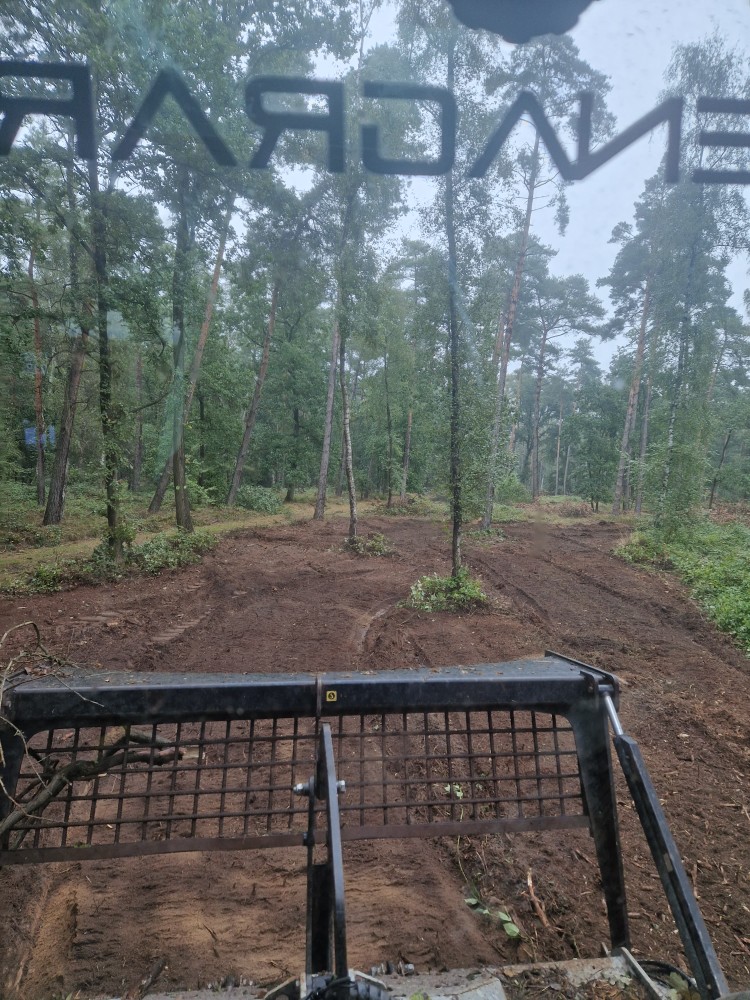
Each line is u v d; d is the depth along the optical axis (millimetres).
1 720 1810
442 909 2832
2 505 18328
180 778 3812
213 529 18641
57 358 14203
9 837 1903
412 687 1949
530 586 11781
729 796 4062
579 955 2555
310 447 29953
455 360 9438
